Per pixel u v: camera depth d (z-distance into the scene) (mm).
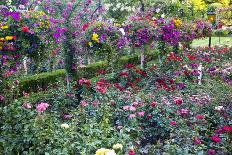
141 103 5016
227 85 7238
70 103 5637
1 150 3666
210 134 4363
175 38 8922
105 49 6508
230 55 11766
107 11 11438
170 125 4445
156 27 8109
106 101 5293
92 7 7199
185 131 3912
